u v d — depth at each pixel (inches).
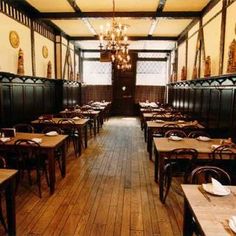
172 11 296.4
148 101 591.5
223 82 210.8
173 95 462.0
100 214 144.2
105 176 204.5
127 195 169.6
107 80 622.2
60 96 398.6
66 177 201.2
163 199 157.8
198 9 289.4
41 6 283.0
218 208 84.0
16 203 155.9
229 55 186.9
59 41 403.2
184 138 194.1
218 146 159.9
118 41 279.4
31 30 304.7
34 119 309.9
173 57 510.6
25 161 171.9
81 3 271.4
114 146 305.4
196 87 294.2
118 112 625.0
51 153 166.2
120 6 281.6
